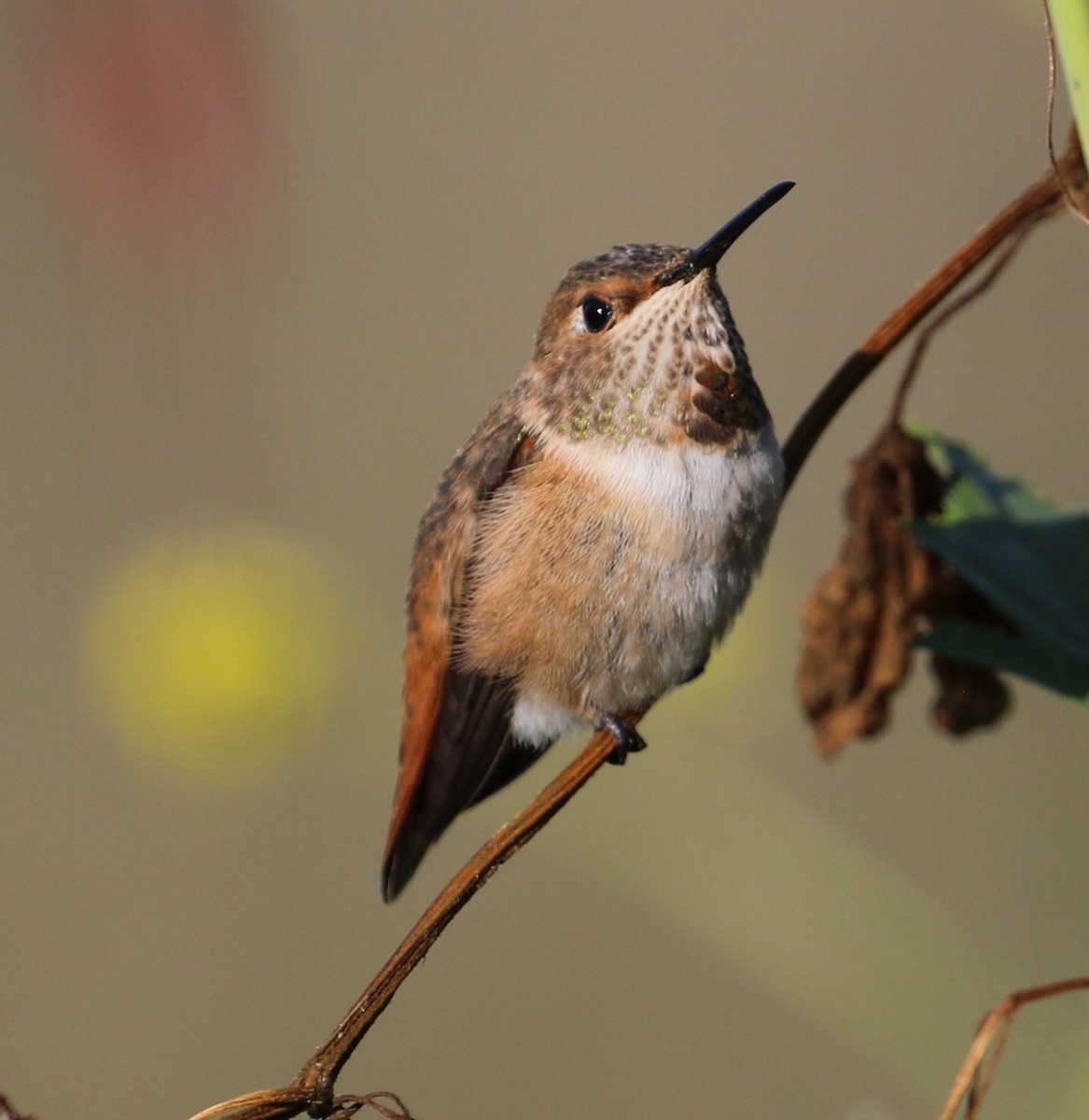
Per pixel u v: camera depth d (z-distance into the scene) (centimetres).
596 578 660
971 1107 482
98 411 1209
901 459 632
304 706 912
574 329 673
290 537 963
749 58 1516
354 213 1457
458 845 1304
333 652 923
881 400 1391
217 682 898
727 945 779
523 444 678
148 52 714
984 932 1204
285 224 769
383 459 1385
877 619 649
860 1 1477
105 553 1272
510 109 1461
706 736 814
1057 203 554
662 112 1474
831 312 1443
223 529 942
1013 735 1259
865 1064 1241
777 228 1470
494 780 752
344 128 1470
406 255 1469
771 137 1496
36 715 1306
